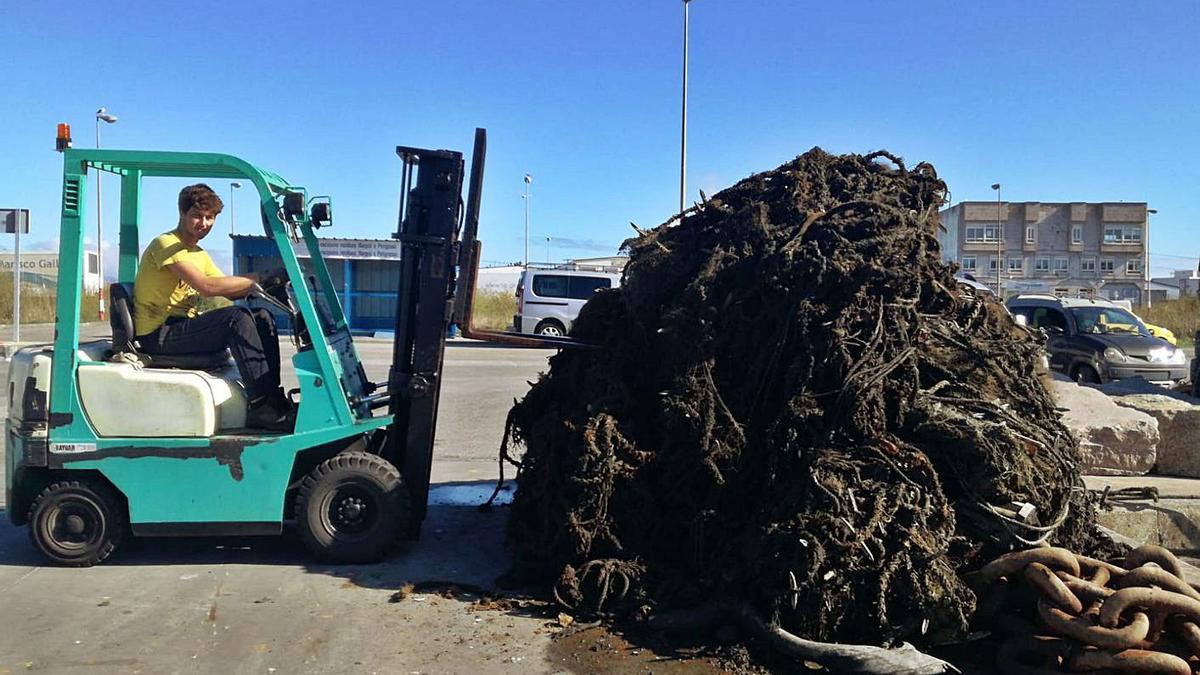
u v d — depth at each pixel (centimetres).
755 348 498
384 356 1933
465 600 477
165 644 413
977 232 6769
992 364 482
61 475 509
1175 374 1509
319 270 576
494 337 552
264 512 506
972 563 411
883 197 537
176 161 507
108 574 507
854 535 396
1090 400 734
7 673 380
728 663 396
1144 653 349
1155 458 672
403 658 403
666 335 516
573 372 568
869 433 442
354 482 520
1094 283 6800
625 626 439
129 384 495
